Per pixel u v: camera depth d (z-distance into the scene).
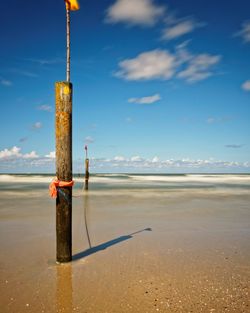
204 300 4.23
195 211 12.41
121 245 7.06
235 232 8.51
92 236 7.96
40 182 34.06
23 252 6.43
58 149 5.53
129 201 15.70
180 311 3.92
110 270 5.37
